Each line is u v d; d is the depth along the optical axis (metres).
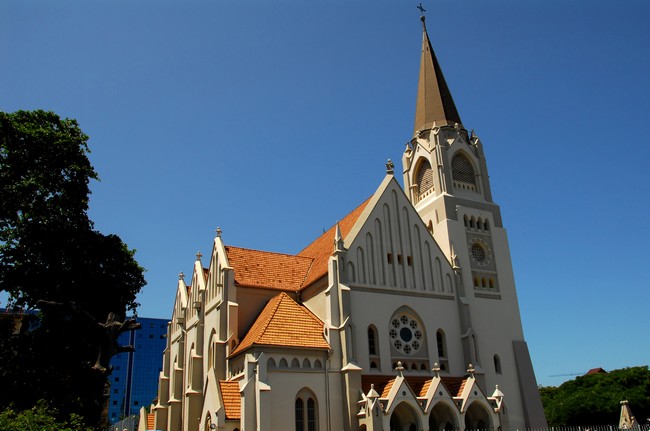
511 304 60.59
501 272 61.94
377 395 42.69
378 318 50.00
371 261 52.09
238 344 50.25
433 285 54.72
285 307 49.28
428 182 66.44
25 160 50.31
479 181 66.25
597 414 76.31
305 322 48.31
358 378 45.34
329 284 49.34
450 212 61.59
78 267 53.03
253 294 54.28
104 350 43.78
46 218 50.19
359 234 52.38
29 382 48.38
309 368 44.78
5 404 45.97
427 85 71.94
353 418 43.94
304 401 43.81
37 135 50.81
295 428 42.56
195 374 55.34
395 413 45.00
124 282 57.25
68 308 47.34
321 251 61.28
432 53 74.56
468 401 46.28
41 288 51.31
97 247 54.50
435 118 69.12
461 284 56.25
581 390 83.44
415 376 49.38
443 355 52.56
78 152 53.97
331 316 47.81
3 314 61.53
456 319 54.62
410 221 56.19
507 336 58.62
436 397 44.84
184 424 55.88
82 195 53.84
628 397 75.62
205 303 58.59
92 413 48.47
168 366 70.88
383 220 54.50
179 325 68.38
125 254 57.16
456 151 66.38
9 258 50.09
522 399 56.00
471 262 60.44
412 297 52.84
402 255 54.19
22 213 49.81
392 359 49.31
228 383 44.72
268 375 42.81
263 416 40.66
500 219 65.31
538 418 55.25
